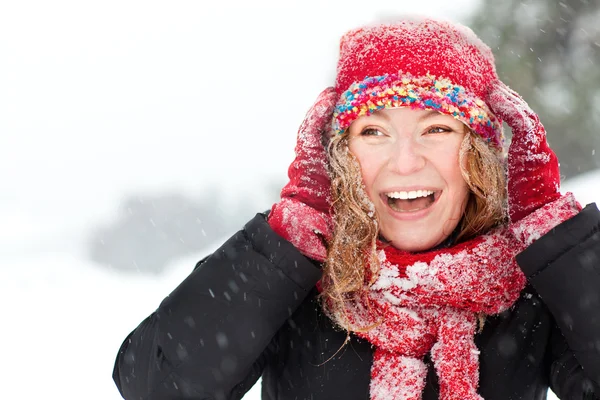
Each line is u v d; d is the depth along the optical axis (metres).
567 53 9.86
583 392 1.81
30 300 6.93
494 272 1.87
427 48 1.91
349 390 1.88
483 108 1.94
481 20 9.82
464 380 1.81
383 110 1.92
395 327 1.87
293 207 1.90
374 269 1.88
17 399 4.36
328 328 1.93
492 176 1.95
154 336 1.86
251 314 1.82
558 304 1.78
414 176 1.91
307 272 1.84
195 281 1.87
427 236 1.95
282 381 1.94
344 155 1.96
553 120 9.62
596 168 9.52
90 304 6.69
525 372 1.87
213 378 1.81
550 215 1.85
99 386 4.52
